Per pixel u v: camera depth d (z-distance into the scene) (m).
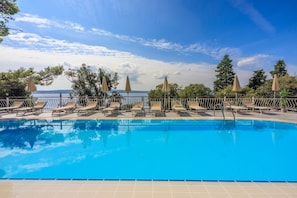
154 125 8.44
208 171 4.12
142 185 2.87
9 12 9.80
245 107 10.12
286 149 5.57
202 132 7.46
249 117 8.92
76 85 17.42
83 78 17.47
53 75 17.75
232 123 8.62
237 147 5.79
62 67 17.73
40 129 8.03
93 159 4.95
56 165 4.55
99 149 5.73
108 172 4.12
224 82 29.84
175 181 3.01
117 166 4.47
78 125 8.64
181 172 4.09
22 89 16.47
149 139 6.70
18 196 2.57
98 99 11.85
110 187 2.81
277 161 4.67
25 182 2.97
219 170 4.17
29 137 7.03
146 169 4.27
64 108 9.84
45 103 10.94
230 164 4.52
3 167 4.43
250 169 4.20
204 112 10.70
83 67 17.55
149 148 5.79
